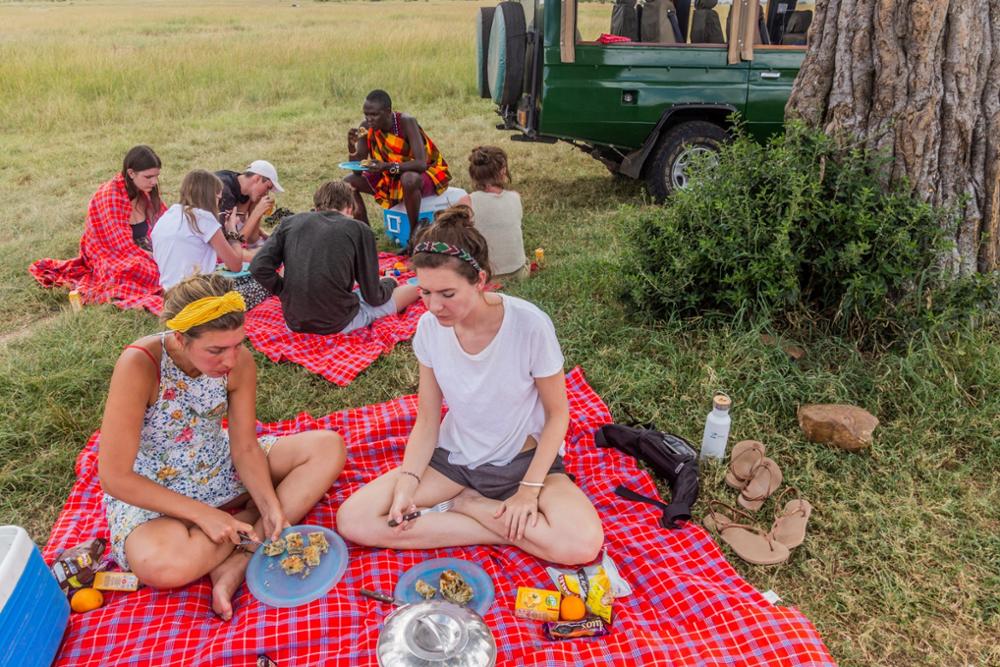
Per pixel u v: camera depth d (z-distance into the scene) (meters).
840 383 3.44
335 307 4.10
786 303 3.87
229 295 2.14
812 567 2.60
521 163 8.41
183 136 9.73
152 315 4.48
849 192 3.77
